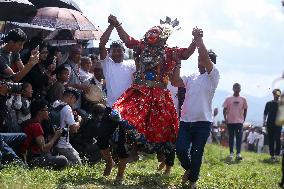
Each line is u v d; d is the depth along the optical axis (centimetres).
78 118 1435
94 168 1305
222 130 3362
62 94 1431
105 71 1177
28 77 1356
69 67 1522
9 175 1045
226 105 2141
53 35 1748
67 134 1373
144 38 1108
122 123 1062
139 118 1067
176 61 1102
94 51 2095
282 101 661
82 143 1450
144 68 1097
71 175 1158
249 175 1488
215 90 1114
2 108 1220
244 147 3425
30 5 1456
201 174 1420
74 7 1830
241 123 2128
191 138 1122
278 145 2239
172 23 1112
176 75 1105
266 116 2234
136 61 1113
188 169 1131
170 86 1233
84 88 1514
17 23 1683
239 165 1944
